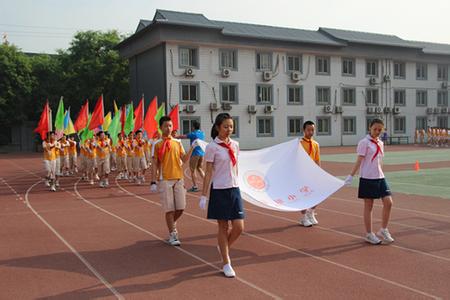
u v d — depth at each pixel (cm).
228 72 3647
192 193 1309
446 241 704
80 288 527
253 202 748
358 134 4366
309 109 4097
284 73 3956
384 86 4484
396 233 760
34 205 1138
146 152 1684
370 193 691
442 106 4875
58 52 4638
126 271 586
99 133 1568
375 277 544
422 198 1120
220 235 566
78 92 4103
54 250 695
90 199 1227
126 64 4191
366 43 4231
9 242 748
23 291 521
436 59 4753
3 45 4222
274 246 695
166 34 3372
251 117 3809
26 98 4241
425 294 487
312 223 838
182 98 3506
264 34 3850
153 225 870
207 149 575
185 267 598
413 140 4672
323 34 4366
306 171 838
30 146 4619
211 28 3472
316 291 502
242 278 550
